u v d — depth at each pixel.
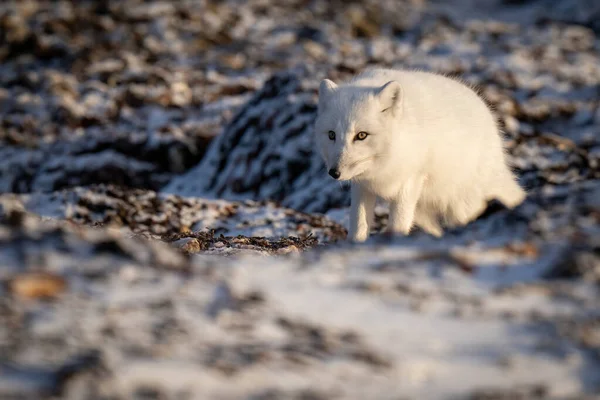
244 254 12.39
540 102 30.39
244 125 26.77
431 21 52.12
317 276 8.67
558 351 7.11
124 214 19.66
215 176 26.59
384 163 14.59
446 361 6.95
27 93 34.78
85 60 38.31
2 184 27.89
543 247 9.48
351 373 6.65
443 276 8.70
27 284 7.39
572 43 47.34
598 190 11.96
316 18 48.72
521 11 60.41
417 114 14.73
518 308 7.95
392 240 10.45
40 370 6.19
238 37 44.12
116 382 6.11
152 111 32.28
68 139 30.09
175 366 6.44
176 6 46.50
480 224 11.02
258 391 6.30
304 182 24.38
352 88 14.91
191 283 8.06
